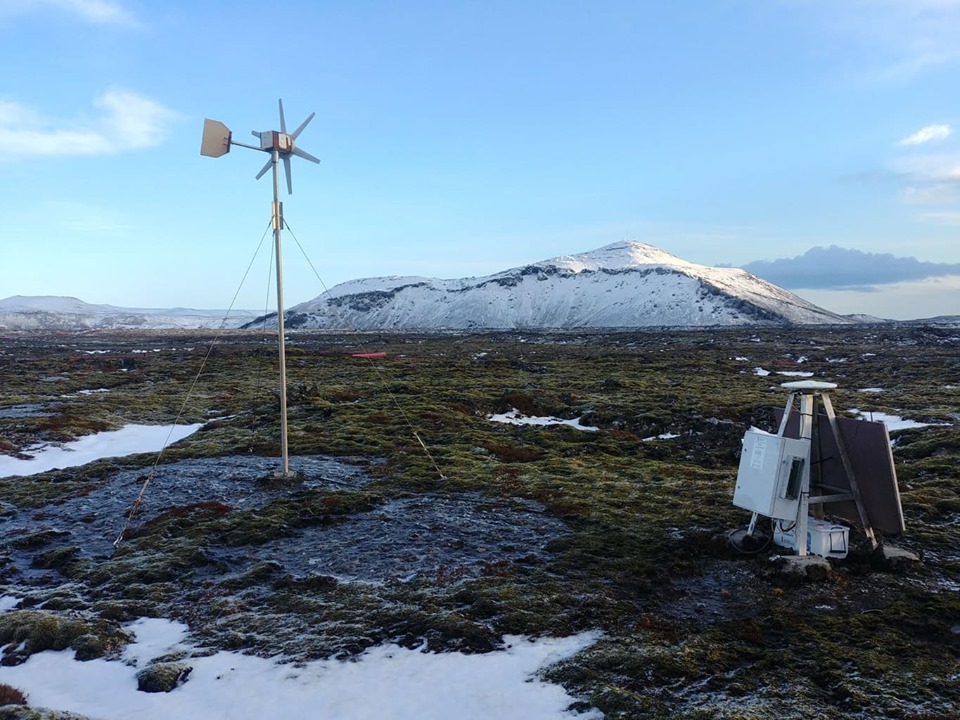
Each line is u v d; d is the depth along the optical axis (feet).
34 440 111.45
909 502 64.18
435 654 37.81
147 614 44.98
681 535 55.88
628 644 37.68
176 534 61.00
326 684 35.19
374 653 38.27
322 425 116.57
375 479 79.00
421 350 399.85
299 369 232.53
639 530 57.77
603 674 34.81
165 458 94.43
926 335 492.95
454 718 31.91
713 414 129.59
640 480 77.20
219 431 117.39
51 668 37.93
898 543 53.47
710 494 68.95
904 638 37.86
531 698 33.17
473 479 77.36
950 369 213.87
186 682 36.04
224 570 52.37
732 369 242.99
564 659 36.55
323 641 39.68
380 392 163.73
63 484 81.15
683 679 34.06
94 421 128.57
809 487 48.78
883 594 44.01
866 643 37.19
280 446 99.30
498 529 59.82
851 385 186.91
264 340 577.84
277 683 35.53
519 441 107.96
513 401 148.46
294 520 63.26
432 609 43.24
